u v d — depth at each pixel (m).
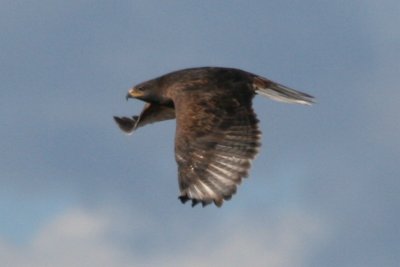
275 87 19.12
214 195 16.45
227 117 17.64
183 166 16.88
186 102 18.20
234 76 18.92
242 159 16.89
